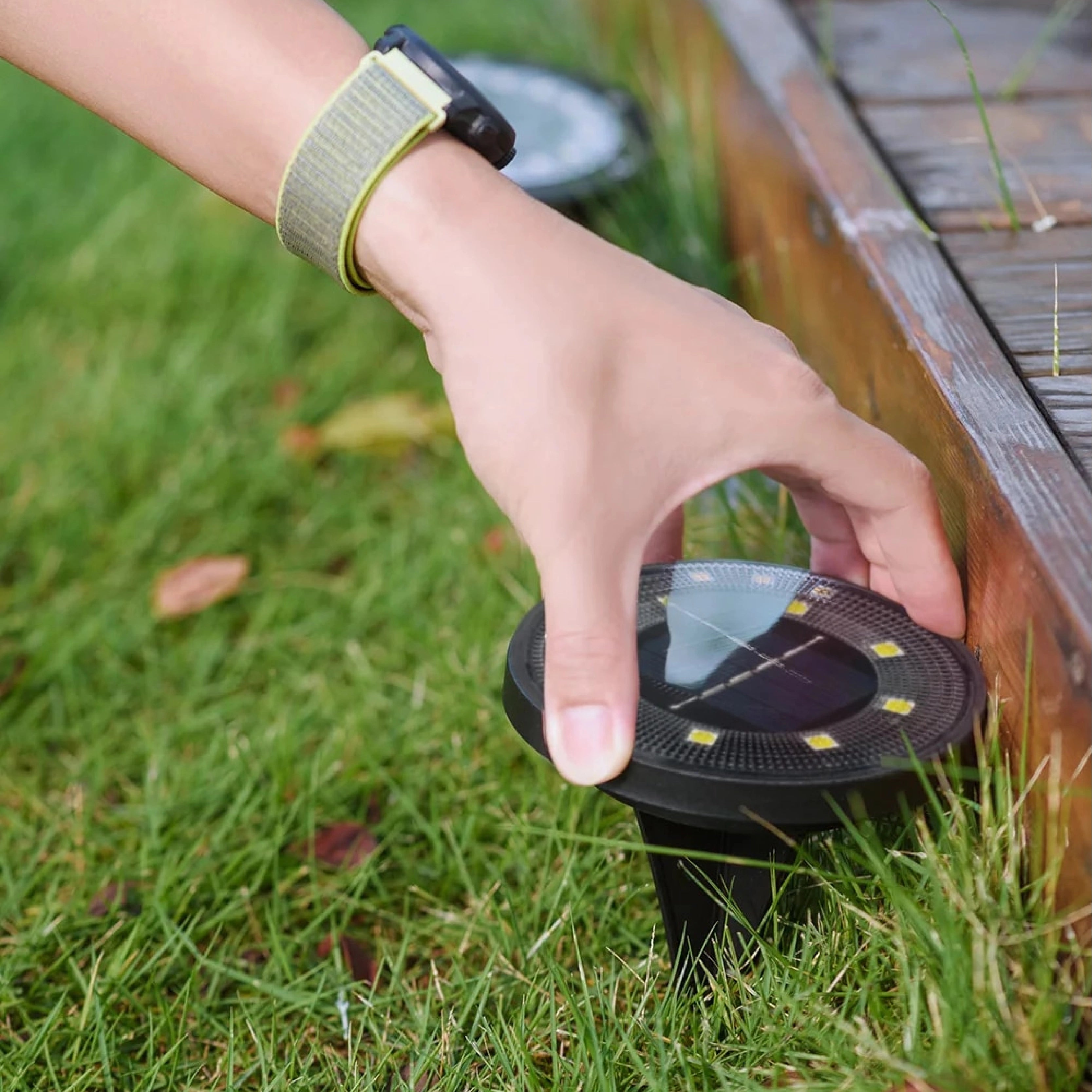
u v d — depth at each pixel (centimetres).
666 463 63
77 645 92
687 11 117
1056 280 74
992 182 86
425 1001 74
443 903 77
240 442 108
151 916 76
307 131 63
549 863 76
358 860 80
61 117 149
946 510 70
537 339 62
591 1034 67
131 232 132
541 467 62
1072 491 65
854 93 95
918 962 65
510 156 64
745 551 87
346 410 111
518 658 65
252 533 103
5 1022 74
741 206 102
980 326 74
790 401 64
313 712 87
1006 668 65
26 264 129
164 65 65
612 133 119
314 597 96
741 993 68
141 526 101
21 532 101
